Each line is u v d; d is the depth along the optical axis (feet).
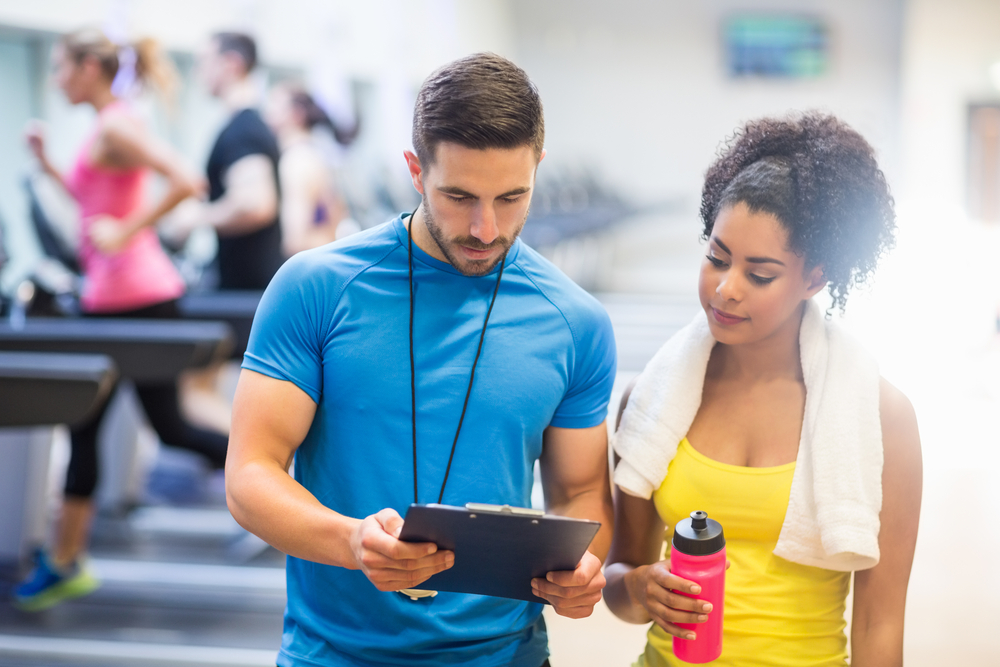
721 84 45.55
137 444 12.26
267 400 3.99
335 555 3.67
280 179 11.82
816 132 3.94
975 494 12.98
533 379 4.11
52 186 12.29
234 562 10.77
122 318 10.51
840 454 3.98
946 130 37.37
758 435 4.22
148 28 17.28
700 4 45.09
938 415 16.83
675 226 46.14
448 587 3.86
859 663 4.11
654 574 3.96
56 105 16.10
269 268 11.63
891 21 43.32
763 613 4.09
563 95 46.85
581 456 4.39
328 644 4.11
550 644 9.04
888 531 4.07
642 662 4.42
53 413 7.79
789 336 4.25
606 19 46.03
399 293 4.11
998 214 37.32
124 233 10.28
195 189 10.42
